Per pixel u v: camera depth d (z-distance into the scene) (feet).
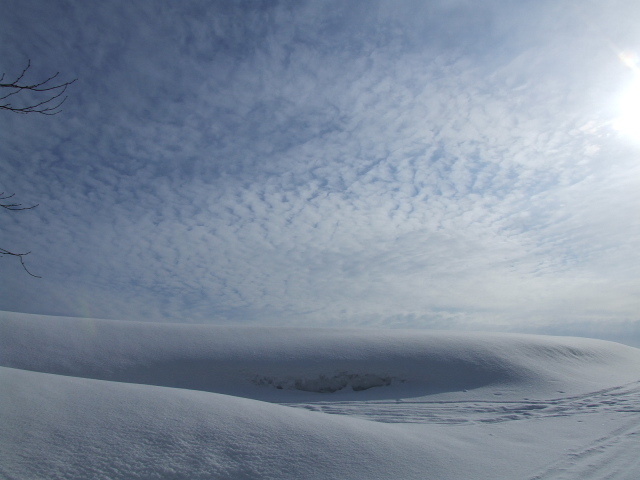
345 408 45.91
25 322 68.69
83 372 59.31
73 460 19.11
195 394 28.45
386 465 22.09
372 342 69.46
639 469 23.70
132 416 23.25
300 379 60.34
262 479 19.92
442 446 25.98
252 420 24.79
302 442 23.15
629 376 64.23
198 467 20.04
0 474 17.35
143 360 63.41
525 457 25.82
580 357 71.56
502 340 72.59
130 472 19.03
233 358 64.49
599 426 35.12
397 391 57.16
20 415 21.52
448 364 61.87
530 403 47.09
